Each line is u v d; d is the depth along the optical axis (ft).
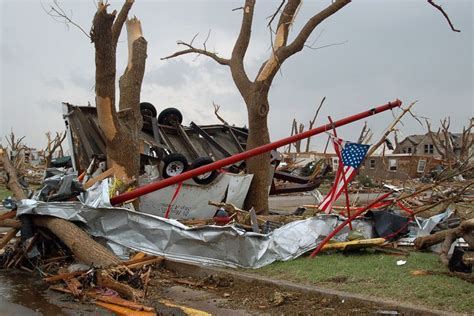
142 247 31.91
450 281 23.81
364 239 33.96
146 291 26.22
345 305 22.20
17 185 36.06
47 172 38.96
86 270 28.96
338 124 32.99
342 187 32.07
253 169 48.42
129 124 43.04
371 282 24.50
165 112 56.34
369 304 21.62
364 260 29.76
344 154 31.71
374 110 33.35
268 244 29.84
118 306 24.22
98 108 40.47
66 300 25.66
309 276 26.27
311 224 32.78
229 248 29.76
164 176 46.70
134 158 42.86
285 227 31.71
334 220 34.19
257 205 48.55
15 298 26.02
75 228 31.32
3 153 37.19
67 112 50.47
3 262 33.35
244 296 25.02
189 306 23.68
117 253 32.01
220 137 59.62
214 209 47.73
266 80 46.75
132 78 46.75
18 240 33.76
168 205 46.91
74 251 30.12
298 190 58.75
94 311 23.76
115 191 36.11
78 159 50.90
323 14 45.34
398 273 25.85
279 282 25.61
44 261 32.76
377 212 37.06
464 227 26.43
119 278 27.17
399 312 20.62
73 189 34.45
